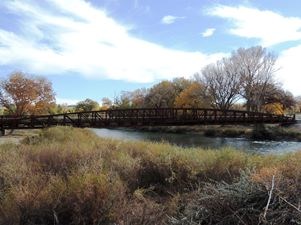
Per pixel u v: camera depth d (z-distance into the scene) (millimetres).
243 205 4508
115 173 6719
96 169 6457
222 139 42219
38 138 18812
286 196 4344
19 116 42188
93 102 97375
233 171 6766
